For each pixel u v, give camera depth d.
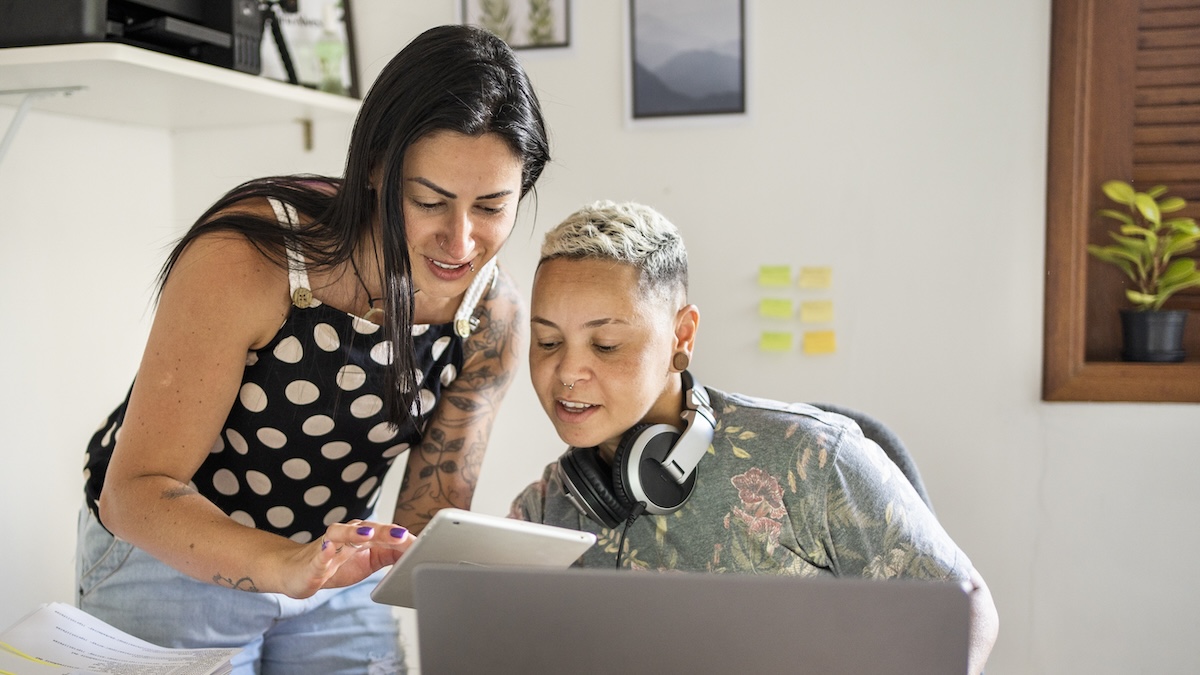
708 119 2.27
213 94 2.00
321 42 2.37
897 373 2.20
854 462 1.07
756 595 0.74
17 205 2.06
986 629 1.02
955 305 2.17
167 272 1.11
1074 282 2.10
